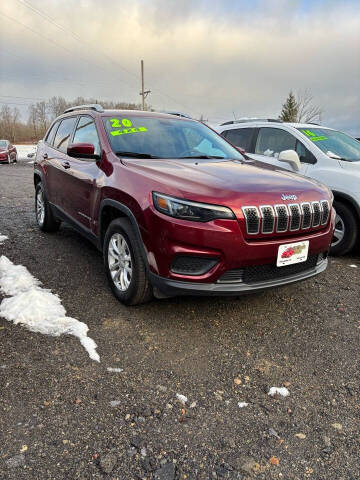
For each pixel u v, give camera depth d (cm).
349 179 474
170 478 173
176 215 270
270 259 283
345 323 325
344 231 488
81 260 441
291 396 232
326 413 220
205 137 441
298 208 294
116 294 338
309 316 334
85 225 404
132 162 339
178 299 351
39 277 386
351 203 476
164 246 274
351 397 234
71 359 256
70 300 339
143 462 181
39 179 572
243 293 280
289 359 270
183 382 240
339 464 185
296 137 551
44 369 244
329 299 370
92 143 401
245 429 205
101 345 274
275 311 340
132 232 306
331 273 441
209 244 266
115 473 175
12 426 198
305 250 303
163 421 207
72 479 171
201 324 310
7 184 1175
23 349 264
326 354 279
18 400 217
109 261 343
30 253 461
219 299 355
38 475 171
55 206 498
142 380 239
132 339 283
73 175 419
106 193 338
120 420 206
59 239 527
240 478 175
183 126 441
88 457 182
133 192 301
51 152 516
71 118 496
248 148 618
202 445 193
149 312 324
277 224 281
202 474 176
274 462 185
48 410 211
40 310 308
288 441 198
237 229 268
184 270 277
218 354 271
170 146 394
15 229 580
